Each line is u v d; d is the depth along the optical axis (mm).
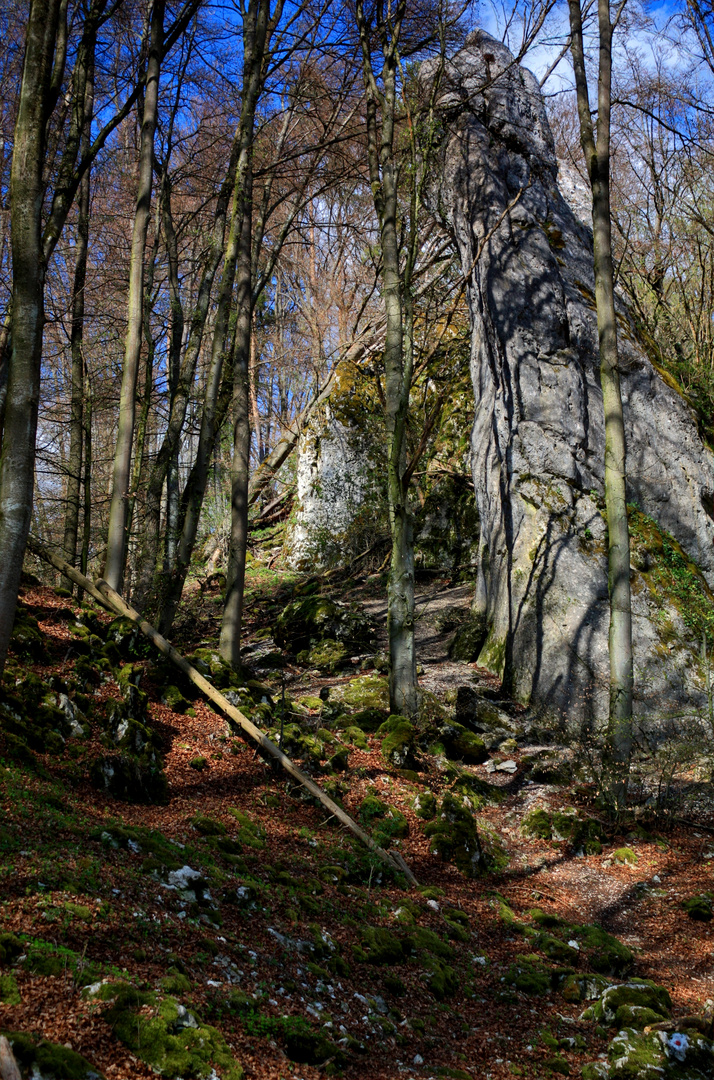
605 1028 5406
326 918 6016
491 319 15547
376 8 13219
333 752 9773
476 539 20609
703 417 16750
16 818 5203
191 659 10078
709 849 9023
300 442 24172
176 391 15414
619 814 9727
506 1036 5227
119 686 8430
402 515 11703
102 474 20219
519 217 15695
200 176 17000
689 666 12758
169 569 12516
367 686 13164
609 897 8125
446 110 15820
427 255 21281
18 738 6590
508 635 14102
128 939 4254
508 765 11406
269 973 4738
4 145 15570
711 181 19359
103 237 19906
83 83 11828
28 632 8023
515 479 14719
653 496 14602
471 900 7590
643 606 13188
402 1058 4555
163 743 8320
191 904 5094
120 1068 3289
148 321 15367
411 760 10328
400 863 7680
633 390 15039
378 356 26047
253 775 8445
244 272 12586
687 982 6422
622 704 10281
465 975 6020
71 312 14586
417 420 21359
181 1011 3713
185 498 13883
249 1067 3701
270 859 6707
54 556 9812
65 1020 3393
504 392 15211
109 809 6434
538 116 16766
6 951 3662
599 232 11086
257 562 23750
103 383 18062
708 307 19688
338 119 19797
